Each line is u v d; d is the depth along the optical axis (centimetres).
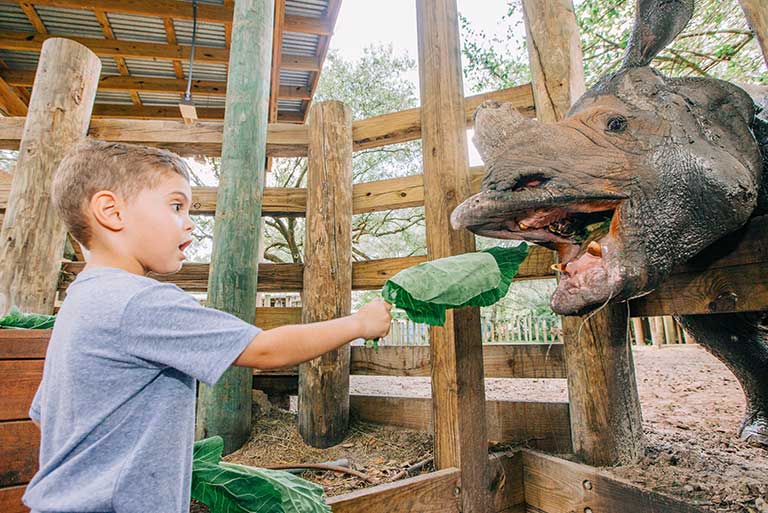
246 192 312
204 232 967
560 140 154
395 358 314
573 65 257
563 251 168
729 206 162
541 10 267
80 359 90
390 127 342
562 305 152
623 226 151
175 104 728
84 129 325
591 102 175
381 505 190
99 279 99
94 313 93
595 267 150
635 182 153
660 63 596
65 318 97
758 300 170
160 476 91
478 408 225
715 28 573
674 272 200
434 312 131
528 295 1065
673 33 171
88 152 107
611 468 211
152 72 664
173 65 645
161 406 96
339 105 338
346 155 333
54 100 311
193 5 523
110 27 576
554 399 401
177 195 111
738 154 172
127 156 107
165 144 352
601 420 220
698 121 169
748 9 183
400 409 307
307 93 733
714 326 260
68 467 86
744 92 178
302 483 148
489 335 1017
